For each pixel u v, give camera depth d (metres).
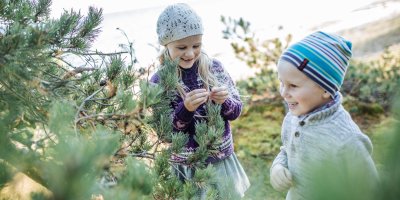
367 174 0.34
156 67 1.66
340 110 1.46
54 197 0.52
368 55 5.73
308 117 1.47
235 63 6.44
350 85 4.62
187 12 1.94
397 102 0.36
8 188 1.24
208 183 1.54
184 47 1.97
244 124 4.30
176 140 1.55
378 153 0.34
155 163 1.47
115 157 1.35
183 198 1.42
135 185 0.80
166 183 1.44
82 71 1.55
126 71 1.54
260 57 4.97
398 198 0.32
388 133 0.34
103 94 1.56
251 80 4.97
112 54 1.62
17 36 1.18
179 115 1.83
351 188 0.32
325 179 0.33
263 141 3.85
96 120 1.43
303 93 1.45
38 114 1.35
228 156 2.07
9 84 1.34
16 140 1.21
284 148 1.68
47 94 1.34
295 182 1.55
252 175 2.99
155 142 1.60
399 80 0.40
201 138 1.61
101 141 0.66
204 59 2.07
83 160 0.53
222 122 1.68
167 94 1.57
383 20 7.48
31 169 1.17
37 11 1.60
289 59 1.45
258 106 4.64
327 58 1.43
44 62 1.40
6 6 1.44
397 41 6.12
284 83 1.50
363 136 1.39
